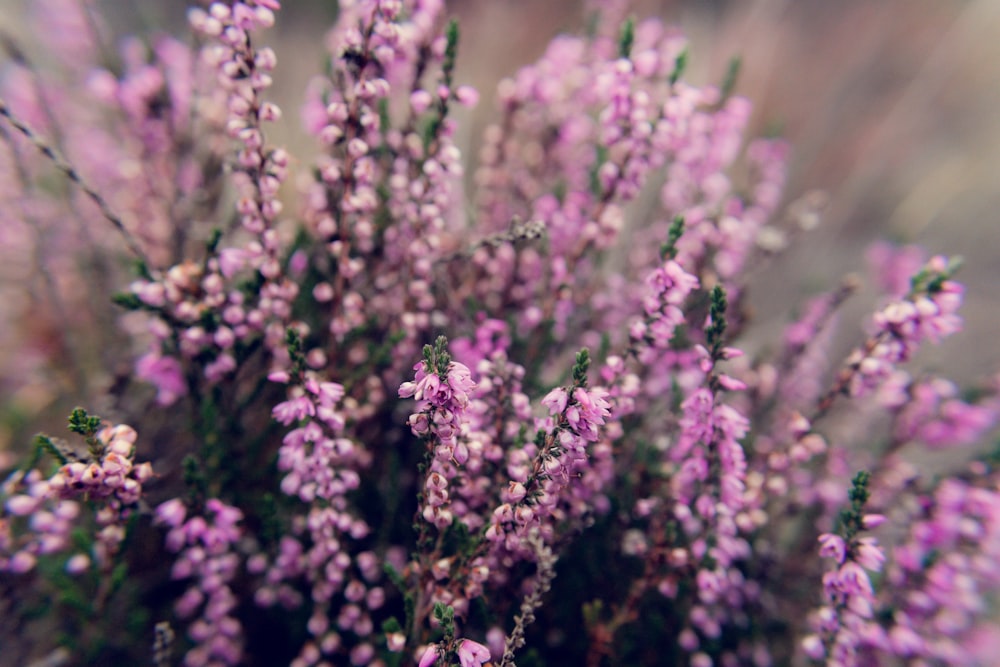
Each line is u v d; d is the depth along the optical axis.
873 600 0.21
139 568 0.24
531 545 0.20
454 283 0.25
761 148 0.28
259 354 0.24
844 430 0.27
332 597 0.23
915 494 0.23
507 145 0.26
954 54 0.47
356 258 0.23
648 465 0.23
